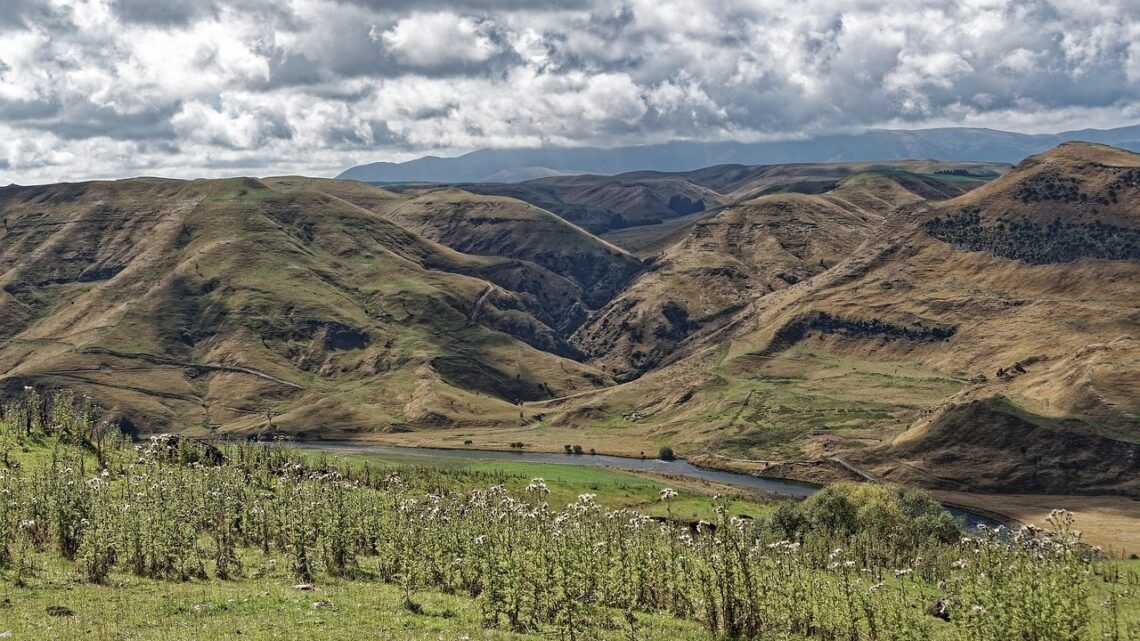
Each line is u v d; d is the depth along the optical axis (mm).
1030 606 32969
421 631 36875
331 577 48719
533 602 40406
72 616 35719
